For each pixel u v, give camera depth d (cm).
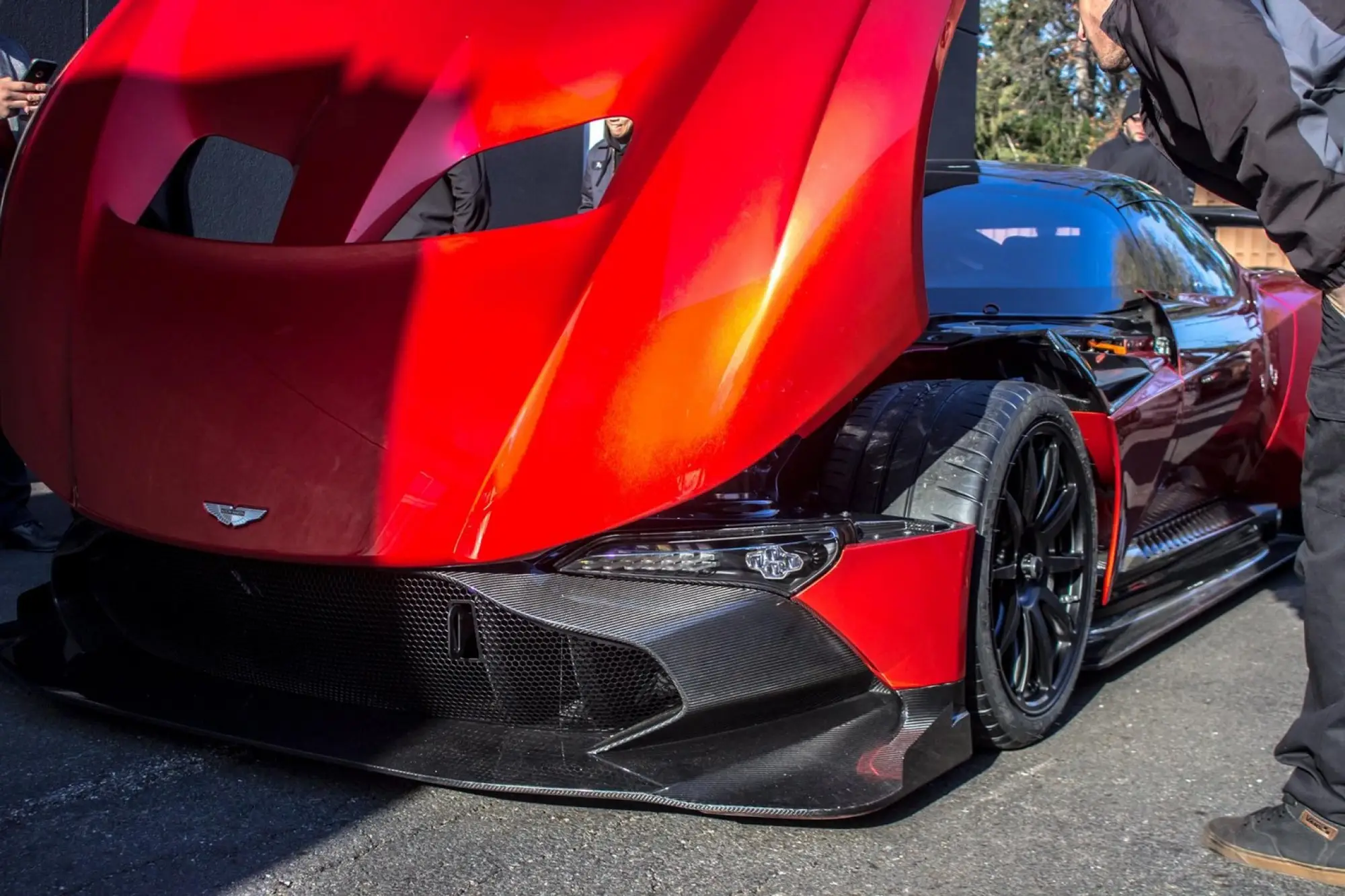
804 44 213
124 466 212
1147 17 183
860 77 209
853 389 196
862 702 207
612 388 189
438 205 266
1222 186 201
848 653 201
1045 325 281
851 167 202
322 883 176
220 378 207
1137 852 196
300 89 238
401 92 230
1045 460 240
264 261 216
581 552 192
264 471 199
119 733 225
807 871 184
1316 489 191
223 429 204
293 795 203
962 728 209
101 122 246
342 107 233
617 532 193
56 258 235
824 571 196
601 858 186
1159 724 254
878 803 186
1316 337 382
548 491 187
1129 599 300
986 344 256
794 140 203
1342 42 172
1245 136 175
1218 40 174
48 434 223
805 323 193
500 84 224
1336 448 186
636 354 191
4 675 251
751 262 194
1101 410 257
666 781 190
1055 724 252
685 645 193
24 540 359
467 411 192
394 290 205
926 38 216
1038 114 1608
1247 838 193
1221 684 282
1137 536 314
